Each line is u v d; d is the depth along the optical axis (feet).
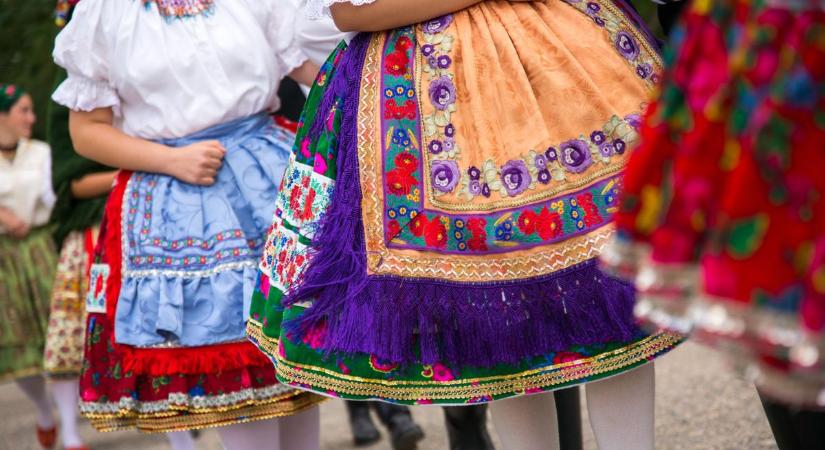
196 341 9.99
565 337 7.60
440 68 7.95
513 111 7.74
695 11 4.95
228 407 10.09
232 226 10.22
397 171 7.88
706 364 16.75
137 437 19.26
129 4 10.32
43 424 19.40
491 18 8.01
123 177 10.76
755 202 4.48
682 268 4.74
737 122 4.65
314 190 8.43
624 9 8.25
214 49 10.40
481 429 11.90
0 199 19.15
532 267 7.59
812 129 4.49
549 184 7.61
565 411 10.37
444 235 7.75
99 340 10.68
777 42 4.56
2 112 19.31
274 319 8.66
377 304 7.75
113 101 10.55
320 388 8.14
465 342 7.72
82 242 17.74
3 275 19.02
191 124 10.45
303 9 10.56
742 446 12.54
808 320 4.32
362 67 8.20
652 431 8.05
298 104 14.32
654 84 7.95
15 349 18.97
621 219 5.06
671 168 4.92
